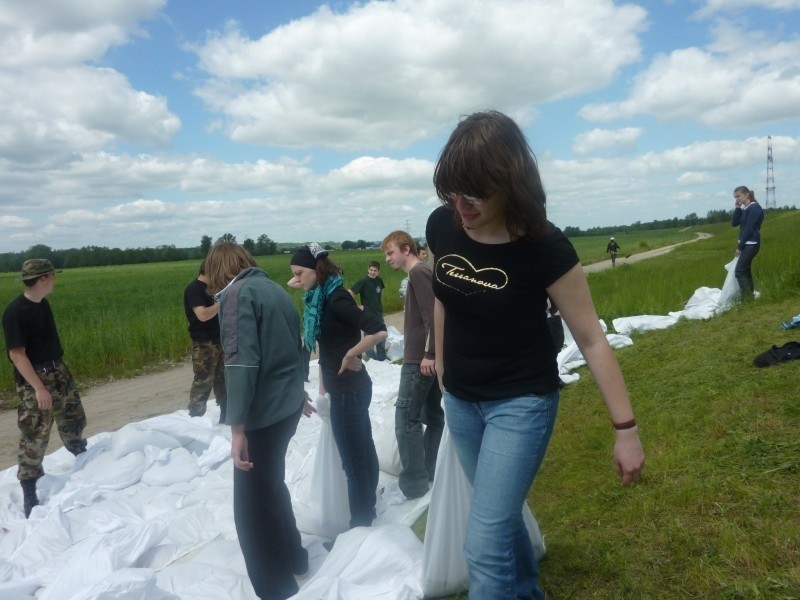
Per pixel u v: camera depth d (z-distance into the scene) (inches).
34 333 205.0
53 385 213.0
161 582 124.3
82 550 133.3
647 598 98.3
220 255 129.7
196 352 256.4
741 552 100.3
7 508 186.5
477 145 77.1
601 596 102.6
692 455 141.2
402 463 169.5
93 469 198.5
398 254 168.9
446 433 109.3
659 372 225.0
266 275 132.5
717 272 579.8
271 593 123.4
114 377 435.5
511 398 85.3
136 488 188.7
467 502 108.7
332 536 152.9
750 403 161.8
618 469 83.4
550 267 80.8
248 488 125.2
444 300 89.1
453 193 80.6
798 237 1017.5
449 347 91.4
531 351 85.4
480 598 84.4
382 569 117.7
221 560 135.8
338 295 149.9
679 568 102.7
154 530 143.5
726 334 262.2
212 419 257.1
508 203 78.2
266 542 124.2
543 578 111.6
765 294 341.4
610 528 121.0
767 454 130.1
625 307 434.3
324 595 108.0
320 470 154.1
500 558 84.0
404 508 161.8
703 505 117.3
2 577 134.3
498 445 85.0
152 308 768.3
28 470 184.1
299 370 132.1
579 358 289.6
